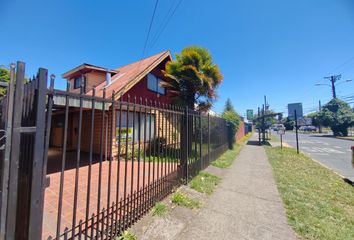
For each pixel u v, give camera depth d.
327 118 37.53
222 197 4.52
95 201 3.82
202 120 6.92
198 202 4.13
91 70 13.08
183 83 10.06
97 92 10.73
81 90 2.19
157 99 12.80
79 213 3.29
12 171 1.58
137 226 3.02
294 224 3.35
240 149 14.28
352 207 4.22
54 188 4.57
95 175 5.80
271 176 6.50
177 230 3.06
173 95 10.60
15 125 1.60
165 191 4.14
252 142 21.64
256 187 5.30
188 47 10.19
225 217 3.55
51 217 3.12
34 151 1.72
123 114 8.63
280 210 3.89
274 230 3.16
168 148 4.54
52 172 6.17
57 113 11.19
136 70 11.82
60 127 12.58
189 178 5.41
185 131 5.22
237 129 18.45
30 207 1.69
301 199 4.48
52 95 1.88
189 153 5.54
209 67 10.02
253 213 3.74
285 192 4.92
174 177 4.60
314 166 8.55
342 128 36.25
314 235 3.03
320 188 5.45
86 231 2.21
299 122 35.16
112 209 2.60
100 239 2.48
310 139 29.02
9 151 1.58
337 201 4.54
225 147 11.85
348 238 2.97
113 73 13.98
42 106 1.77
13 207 1.59
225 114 17.66
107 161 7.93
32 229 1.69
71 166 7.05
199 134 6.47
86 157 8.88
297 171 7.42
